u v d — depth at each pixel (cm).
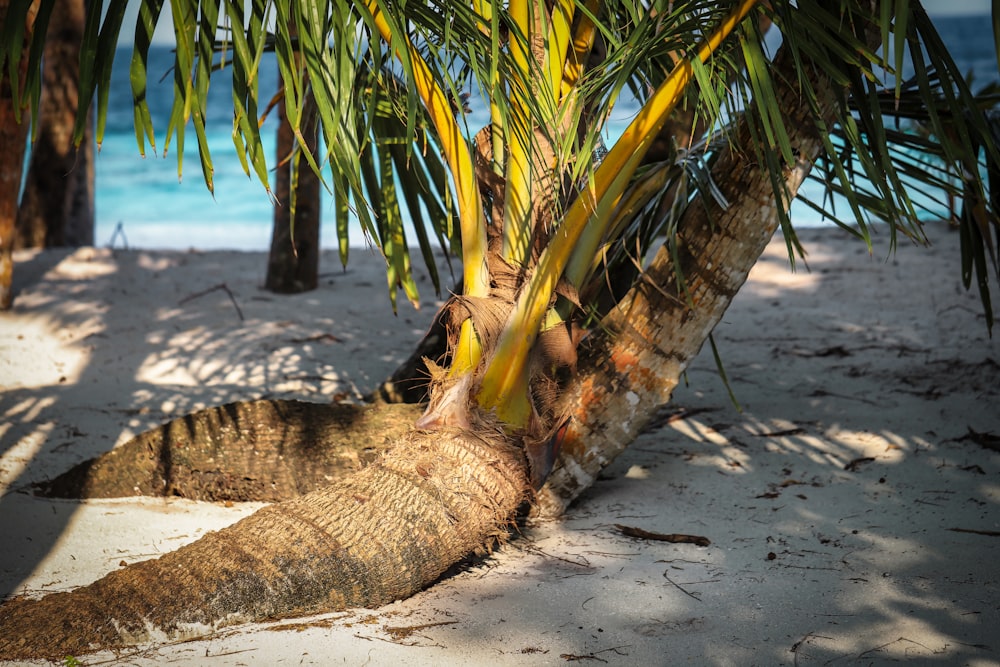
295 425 432
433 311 858
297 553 314
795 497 426
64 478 426
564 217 337
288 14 277
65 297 870
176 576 306
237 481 421
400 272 421
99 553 358
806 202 381
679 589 336
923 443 496
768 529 391
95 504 414
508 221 345
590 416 391
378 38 279
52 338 748
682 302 381
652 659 287
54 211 1092
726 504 420
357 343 738
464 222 342
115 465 428
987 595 327
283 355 696
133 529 384
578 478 399
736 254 374
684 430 530
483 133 360
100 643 286
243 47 273
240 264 1052
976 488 432
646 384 390
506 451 343
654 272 388
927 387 600
